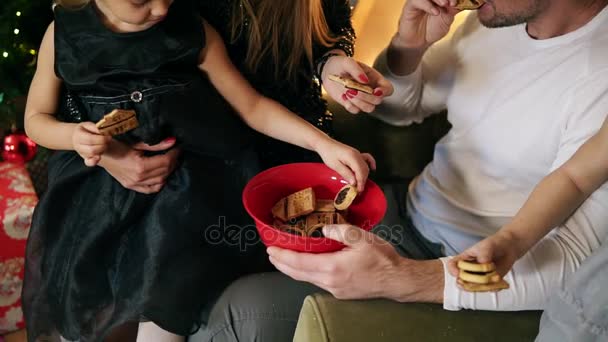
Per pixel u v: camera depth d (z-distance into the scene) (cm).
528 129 94
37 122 97
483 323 77
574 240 82
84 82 91
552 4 90
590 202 81
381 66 113
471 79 104
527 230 77
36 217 100
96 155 85
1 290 131
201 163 100
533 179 96
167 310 91
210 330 92
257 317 91
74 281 95
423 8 97
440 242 106
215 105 97
